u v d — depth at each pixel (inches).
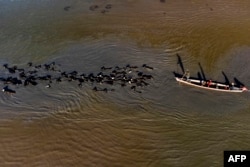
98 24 2332.7
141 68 1941.4
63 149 1502.2
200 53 2069.4
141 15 2422.5
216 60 2017.7
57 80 1849.2
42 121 1627.7
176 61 2004.2
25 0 2600.9
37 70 1920.5
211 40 2177.7
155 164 1450.5
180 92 1806.1
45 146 1512.1
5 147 1509.6
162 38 2194.9
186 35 2222.0
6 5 2541.8
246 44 2149.4
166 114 1680.6
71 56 2026.3
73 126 1603.1
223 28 2289.6
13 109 1690.5
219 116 1679.4
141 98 1760.6
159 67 1955.0
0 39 2188.7
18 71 1913.1
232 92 1812.3
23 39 2188.7
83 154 1482.5
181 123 1638.8
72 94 1769.2
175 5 2539.4
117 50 2076.8
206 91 1818.4
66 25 2324.1
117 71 1911.9
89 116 1654.8
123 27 2301.9
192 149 1521.9
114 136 1565.0
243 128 1624.0
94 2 2583.7
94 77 1868.8
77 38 2193.7
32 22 2358.5
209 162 1466.5
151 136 1572.3
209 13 2442.2
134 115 1669.5
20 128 1593.3
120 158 1470.2
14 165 1438.2
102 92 1781.5
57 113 1667.1
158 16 2410.2
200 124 1636.3
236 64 1989.4
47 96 1760.6
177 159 1475.1
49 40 2176.4
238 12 2458.2
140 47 2111.2
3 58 2018.9
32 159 1461.6
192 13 2442.2
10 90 1790.1
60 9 2496.3
